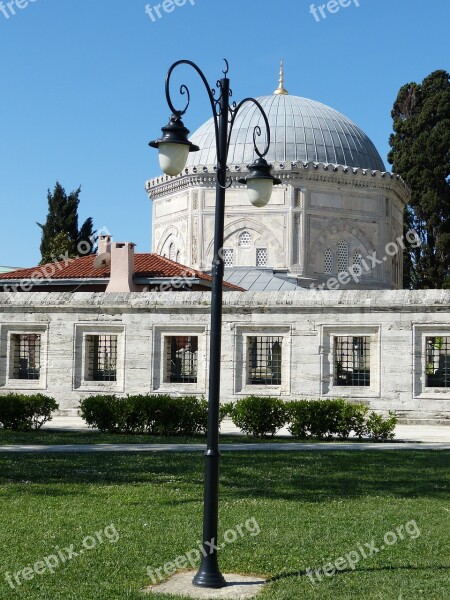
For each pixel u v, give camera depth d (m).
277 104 62.62
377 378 32.31
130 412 27.27
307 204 57.53
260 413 26.73
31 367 37.75
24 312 35.84
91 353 35.69
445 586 10.38
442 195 71.50
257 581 10.68
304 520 13.71
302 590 10.21
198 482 17.06
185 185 59.22
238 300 33.75
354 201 58.88
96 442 24.41
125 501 15.12
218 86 11.91
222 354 33.78
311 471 18.52
